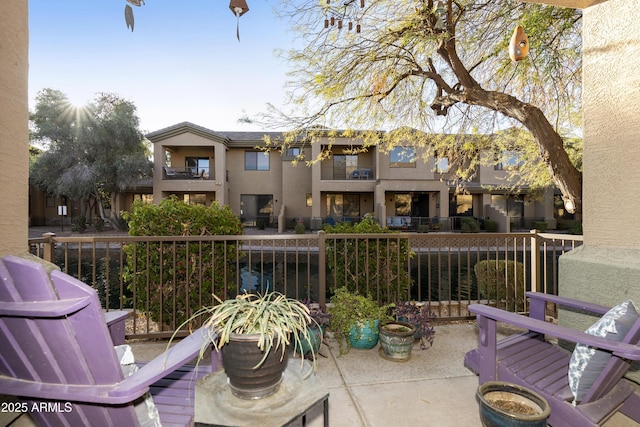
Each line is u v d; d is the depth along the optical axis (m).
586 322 2.16
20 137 1.34
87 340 0.90
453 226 17.17
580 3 2.22
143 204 3.48
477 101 3.88
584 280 2.19
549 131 3.53
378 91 4.28
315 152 16.17
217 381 1.30
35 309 0.85
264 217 18.28
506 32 3.91
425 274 8.70
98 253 11.07
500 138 5.29
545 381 1.58
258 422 1.02
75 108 15.42
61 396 0.91
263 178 18.20
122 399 0.89
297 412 1.08
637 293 1.85
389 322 2.70
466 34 4.16
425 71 4.29
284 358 1.20
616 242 2.04
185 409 1.25
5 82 1.26
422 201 18.19
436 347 2.68
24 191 1.36
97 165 15.42
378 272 3.47
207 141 16.25
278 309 1.24
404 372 2.25
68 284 0.90
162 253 3.15
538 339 2.06
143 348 2.69
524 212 18.55
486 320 1.77
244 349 1.12
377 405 1.84
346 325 2.57
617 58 2.06
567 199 3.54
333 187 16.61
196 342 1.23
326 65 3.98
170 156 17.39
